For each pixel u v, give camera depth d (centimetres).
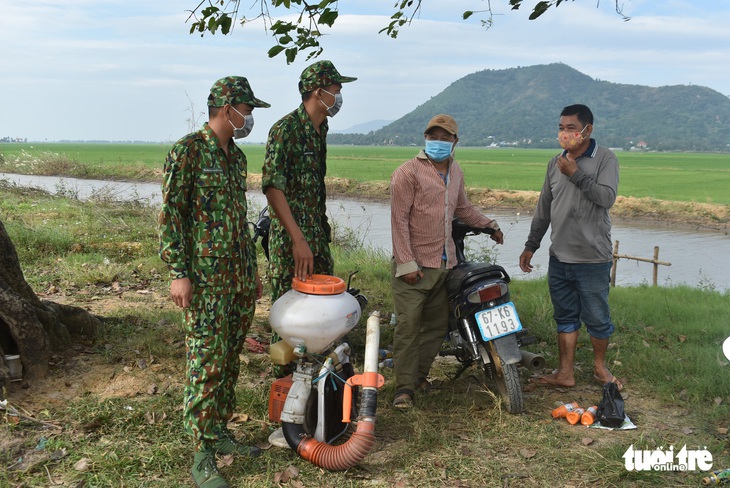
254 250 368
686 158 12938
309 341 354
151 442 368
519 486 337
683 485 340
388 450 374
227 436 366
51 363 457
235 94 332
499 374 439
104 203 1656
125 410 401
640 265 1547
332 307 353
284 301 361
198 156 329
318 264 441
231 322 357
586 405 454
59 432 369
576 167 448
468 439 390
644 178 4841
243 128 338
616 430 410
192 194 332
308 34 435
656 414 439
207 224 333
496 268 437
